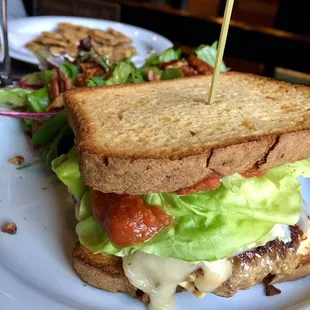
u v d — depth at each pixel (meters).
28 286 0.16
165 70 0.28
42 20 0.39
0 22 0.30
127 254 0.16
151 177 0.15
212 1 0.66
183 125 0.17
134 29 0.41
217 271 0.16
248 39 0.46
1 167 0.23
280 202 0.17
